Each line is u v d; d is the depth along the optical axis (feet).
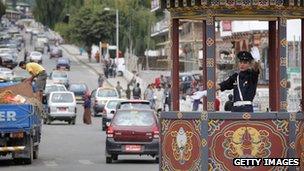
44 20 618.85
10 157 124.16
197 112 60.90
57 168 105.40
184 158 61.62
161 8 66.44
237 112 60.29
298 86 138.51
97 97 248.11
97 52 492.13
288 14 62.39
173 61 65.46
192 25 267.39
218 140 60.29
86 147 142.00
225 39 187.62
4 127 110.93
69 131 185.88
